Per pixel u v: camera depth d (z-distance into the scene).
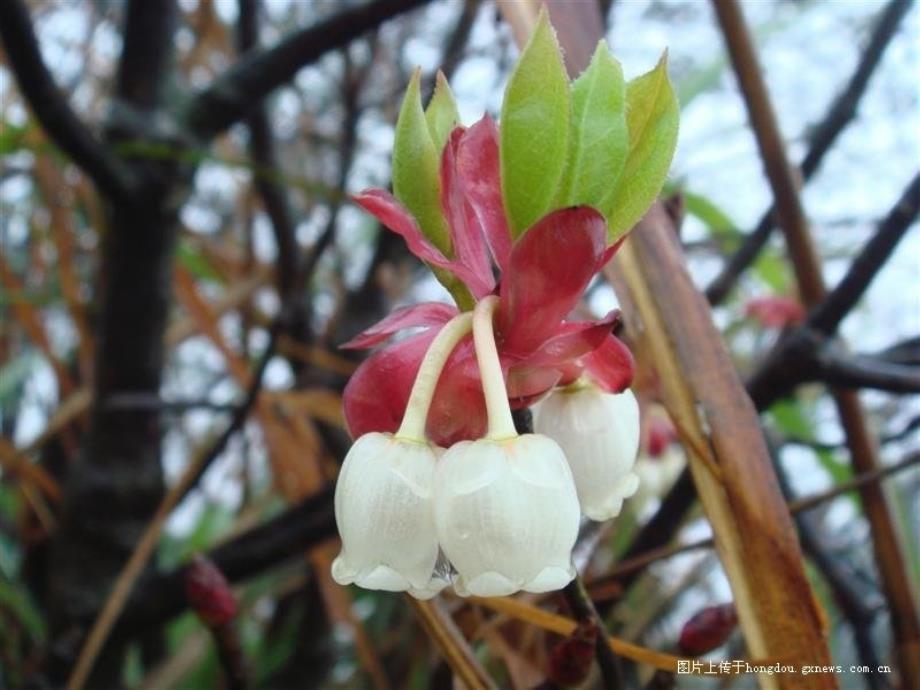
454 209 0.07
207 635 0.20
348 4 0.17
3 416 0.25
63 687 0.16
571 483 0.06
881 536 0.13
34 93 0.14
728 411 0.09
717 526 0.09
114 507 0.17
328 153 0.29
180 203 0.16
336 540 0.17
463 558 0.06
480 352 0.06
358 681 0.23
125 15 0.16
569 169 0.07
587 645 0.08
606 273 0.10
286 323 0.17
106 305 0.17
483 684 0.10
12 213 0.25
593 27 0.10
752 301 0.20
